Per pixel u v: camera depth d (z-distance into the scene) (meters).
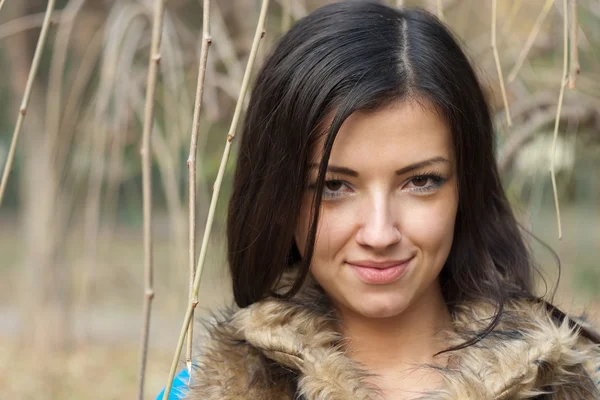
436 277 0.95
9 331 4.29
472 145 0.92
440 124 0.87
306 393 0.87
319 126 0.87
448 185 0.89
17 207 8.06
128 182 1.89
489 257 0.99
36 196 3.47
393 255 0.86
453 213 0.90
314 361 0.88
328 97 0.86
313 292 0.98
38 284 3.20
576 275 4.04
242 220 0.99
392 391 0.94
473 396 0.83
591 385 0.89
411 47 0.88
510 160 1.70
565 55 0.85
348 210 0.87
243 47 1.81
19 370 3.01
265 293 0.98
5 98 3.64
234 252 1.01
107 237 1.86
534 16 1.74
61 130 1.75
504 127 1.67
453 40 0.95
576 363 0.87
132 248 5.00
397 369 0.95
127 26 1.59
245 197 0.98
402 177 0.86
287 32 0.96
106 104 1.56
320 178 0.85
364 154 0.85
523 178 1.71
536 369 0.84
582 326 0.95
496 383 0.84
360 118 0.84
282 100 0.90
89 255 1.67
